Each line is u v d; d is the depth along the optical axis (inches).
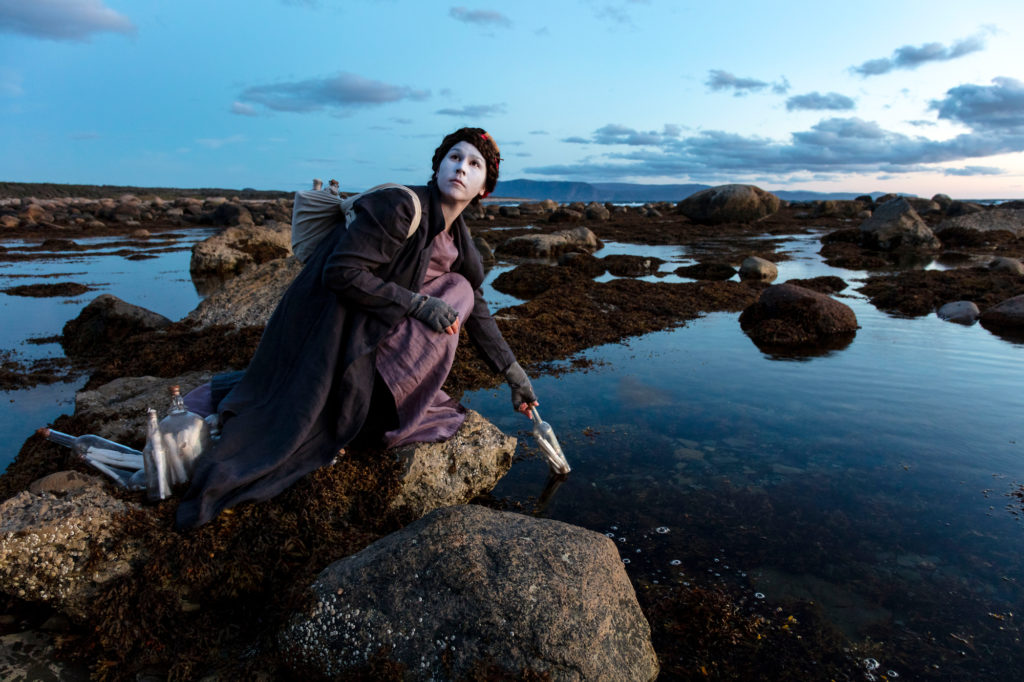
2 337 325.4
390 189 118.7
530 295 461.4
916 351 289.7
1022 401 217.0
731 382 238.4
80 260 717.3
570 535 101.6
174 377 214.5
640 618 97.9
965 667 96.8
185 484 117.0
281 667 91.9
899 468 164.2
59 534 102.1
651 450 174.7
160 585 101.3
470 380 237.8
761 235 1075.9
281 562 107.1
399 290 119.3
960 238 877.2
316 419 118.6
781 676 95.2
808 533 133.3
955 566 122.0
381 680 85.7
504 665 85.4
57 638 99.7
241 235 649.6
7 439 184.2
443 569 92.7
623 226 1268.5
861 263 655.1
